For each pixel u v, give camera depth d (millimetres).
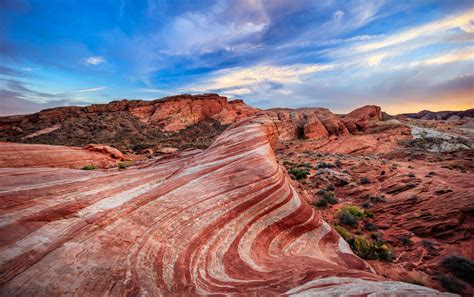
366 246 12930
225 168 11516
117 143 57781
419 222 15469
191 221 7488
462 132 66062
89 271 4441
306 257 7961
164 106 104625
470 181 20922
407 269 11500
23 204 6258
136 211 7172
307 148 58531
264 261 6957
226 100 130500
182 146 57844
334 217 17484
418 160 41062
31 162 17859
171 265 5465
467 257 12117
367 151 53250
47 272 4152
